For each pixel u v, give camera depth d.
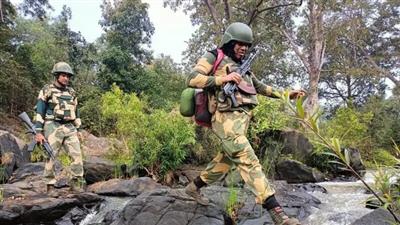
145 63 23.36
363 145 10.88
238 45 3.24
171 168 6.73
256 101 3.31
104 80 19.27
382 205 1.97
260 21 19.91
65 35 22.69
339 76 27.98
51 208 4.54
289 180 7.15
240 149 3.11
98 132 12.45
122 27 22.19
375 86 30.83
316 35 19.44
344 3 19.05
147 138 6.75
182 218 3.71
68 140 5.29
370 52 28.56
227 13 16.66
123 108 7.80
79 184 5.32
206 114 3.32
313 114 1.84
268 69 21.88
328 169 7.87
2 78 14.57
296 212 4.23
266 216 3.92
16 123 14.81
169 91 20.84
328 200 4.94
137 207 3.88
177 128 6.78
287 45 21.47
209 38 20.19
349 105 18.06
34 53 17.88
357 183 6.72
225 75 3.18
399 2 25.36
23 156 7.48
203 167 7.19
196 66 3.22
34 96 16.27
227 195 4.38
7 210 4.30
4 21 16.97
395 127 14.95
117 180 5.95
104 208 4.92
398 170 2.04
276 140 7.82
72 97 5.38
